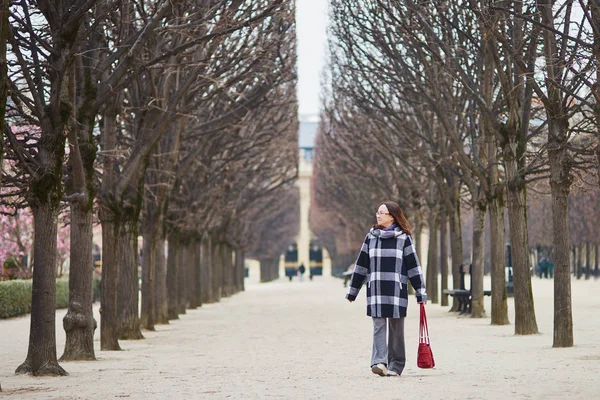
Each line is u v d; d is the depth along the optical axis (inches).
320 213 5260.8
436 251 2139.5
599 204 3447.3
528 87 1110.4
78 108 871.1
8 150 795.4
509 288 2306.8
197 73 1051.9
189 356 921.5
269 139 1829.5
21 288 1927.9
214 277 2775.6
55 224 744.3
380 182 2406.5
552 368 680.4
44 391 608.7
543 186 1621.6
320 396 530.3
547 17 863.7
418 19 1171.3
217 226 2714.1
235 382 636.1
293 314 1825.8
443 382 591.5
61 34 744.3
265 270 5777.6
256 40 1227.9
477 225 1545.3
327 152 2972.4
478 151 1390.3
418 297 636.1
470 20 1195.9
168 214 1804.9
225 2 1031.6
